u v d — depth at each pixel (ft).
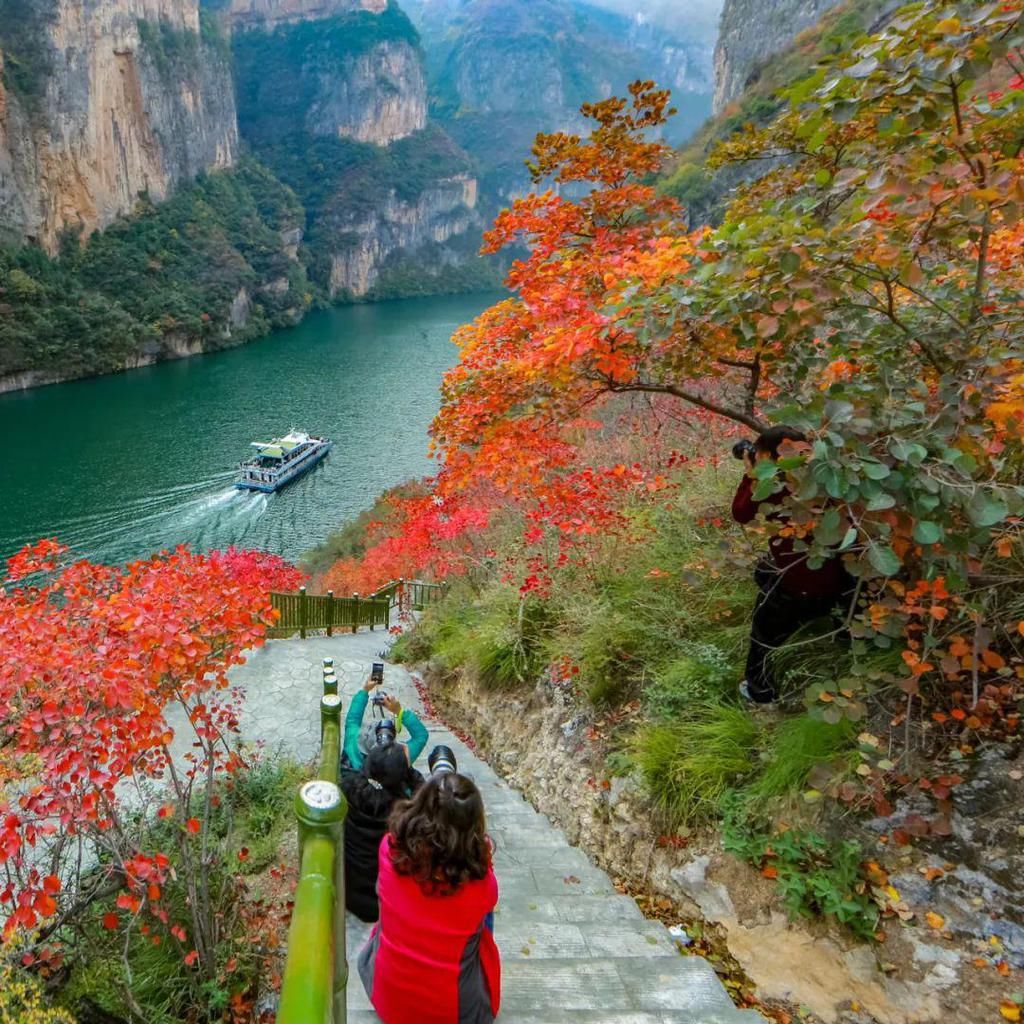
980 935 7.81
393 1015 6.24
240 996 11.28
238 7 638.12
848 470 7.55
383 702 12.37
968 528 8.39
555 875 11.93
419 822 6.13
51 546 14.84
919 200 7.98
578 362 12.85
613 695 14.83
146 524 123.85
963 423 8.34
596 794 13.30
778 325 9.39
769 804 10.08
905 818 8.88
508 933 9.87
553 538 21.56
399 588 49.37
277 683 28.81
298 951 4.94
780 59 113.60
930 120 8.11
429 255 620.49
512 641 19.92
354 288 538.88
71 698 10.89
